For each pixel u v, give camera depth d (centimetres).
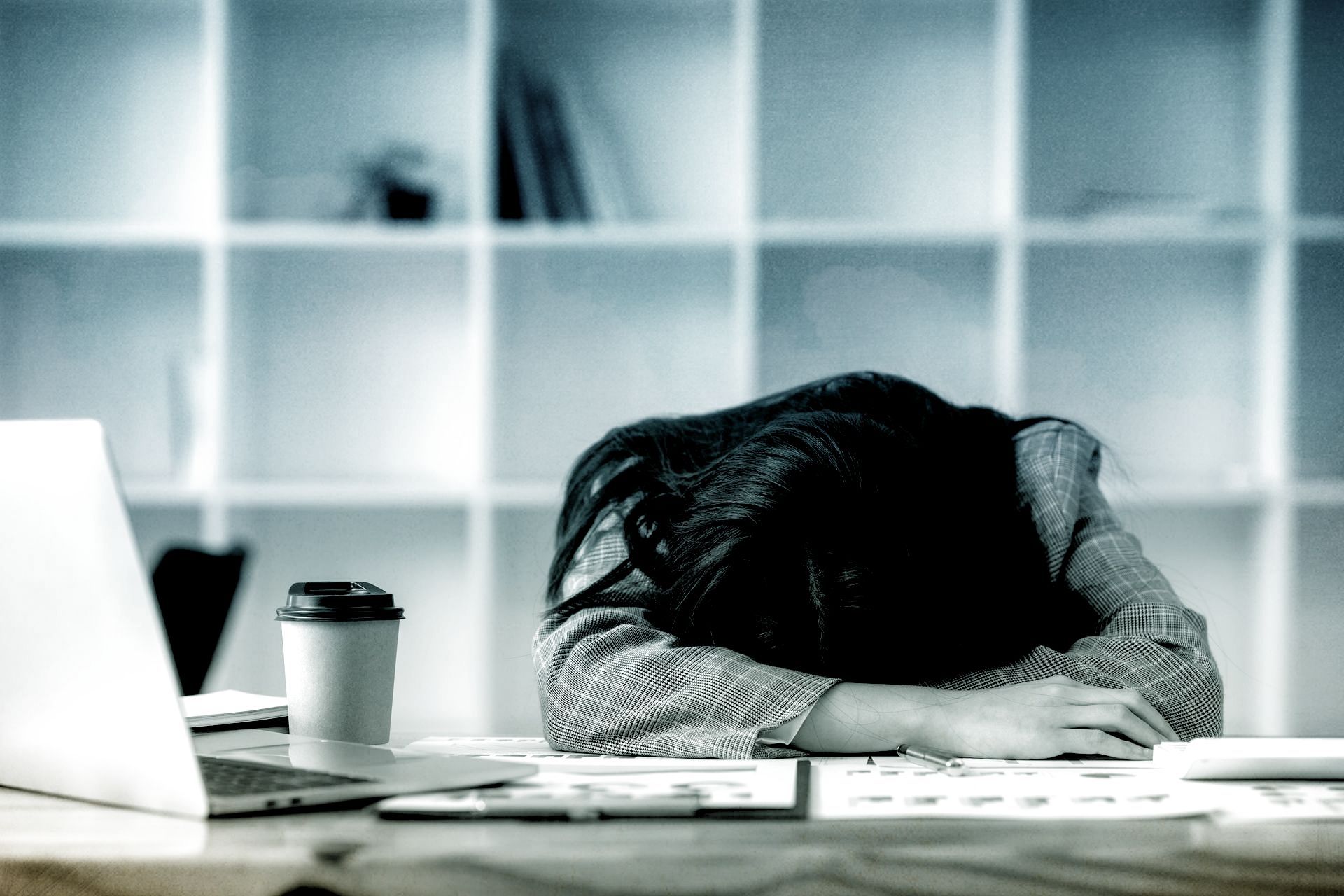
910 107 290
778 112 291
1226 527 288
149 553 282
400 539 296
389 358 296
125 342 292
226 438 270
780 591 100
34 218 293
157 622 55
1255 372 279
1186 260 287
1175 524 289
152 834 52
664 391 293
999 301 270
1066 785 65
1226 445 287
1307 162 281
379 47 293
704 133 292
